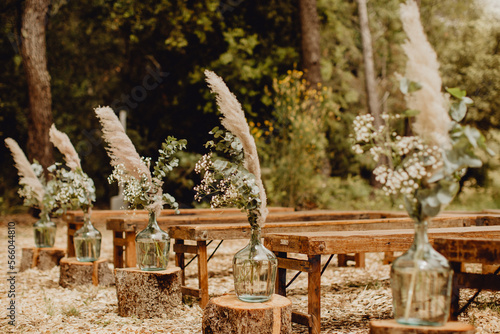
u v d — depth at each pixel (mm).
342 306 4395
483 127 16906
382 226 5012
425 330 2514
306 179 11219
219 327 3131
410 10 2604
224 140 3408
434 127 2576
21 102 15438
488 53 17078
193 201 14188
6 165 15430
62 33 15727
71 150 5309
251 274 3193
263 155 11930
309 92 11383
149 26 14102
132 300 4109
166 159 4320
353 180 14867
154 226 4223
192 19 13352
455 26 18484
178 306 4215
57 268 6430
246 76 13398
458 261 2900
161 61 15461
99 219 6559
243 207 3240
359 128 2756
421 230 2635
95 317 4156
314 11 13133
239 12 14742
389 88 18125
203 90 13969
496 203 15977
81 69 16344
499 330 3543
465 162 2555
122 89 16250
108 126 4098
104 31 15781
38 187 6426
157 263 4168
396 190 2682
